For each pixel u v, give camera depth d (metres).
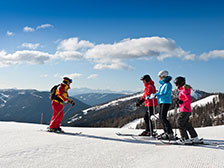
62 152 4.44
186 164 3.58
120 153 4.49
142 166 3.57
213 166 3.44
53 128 7.30
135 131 8.50
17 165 3.52
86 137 6.41
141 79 7.14
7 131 6.94
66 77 7.45
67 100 7.34
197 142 5.57
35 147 4.73
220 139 6.60
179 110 5.78
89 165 3.62
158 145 5.46
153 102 6.84
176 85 5.92
